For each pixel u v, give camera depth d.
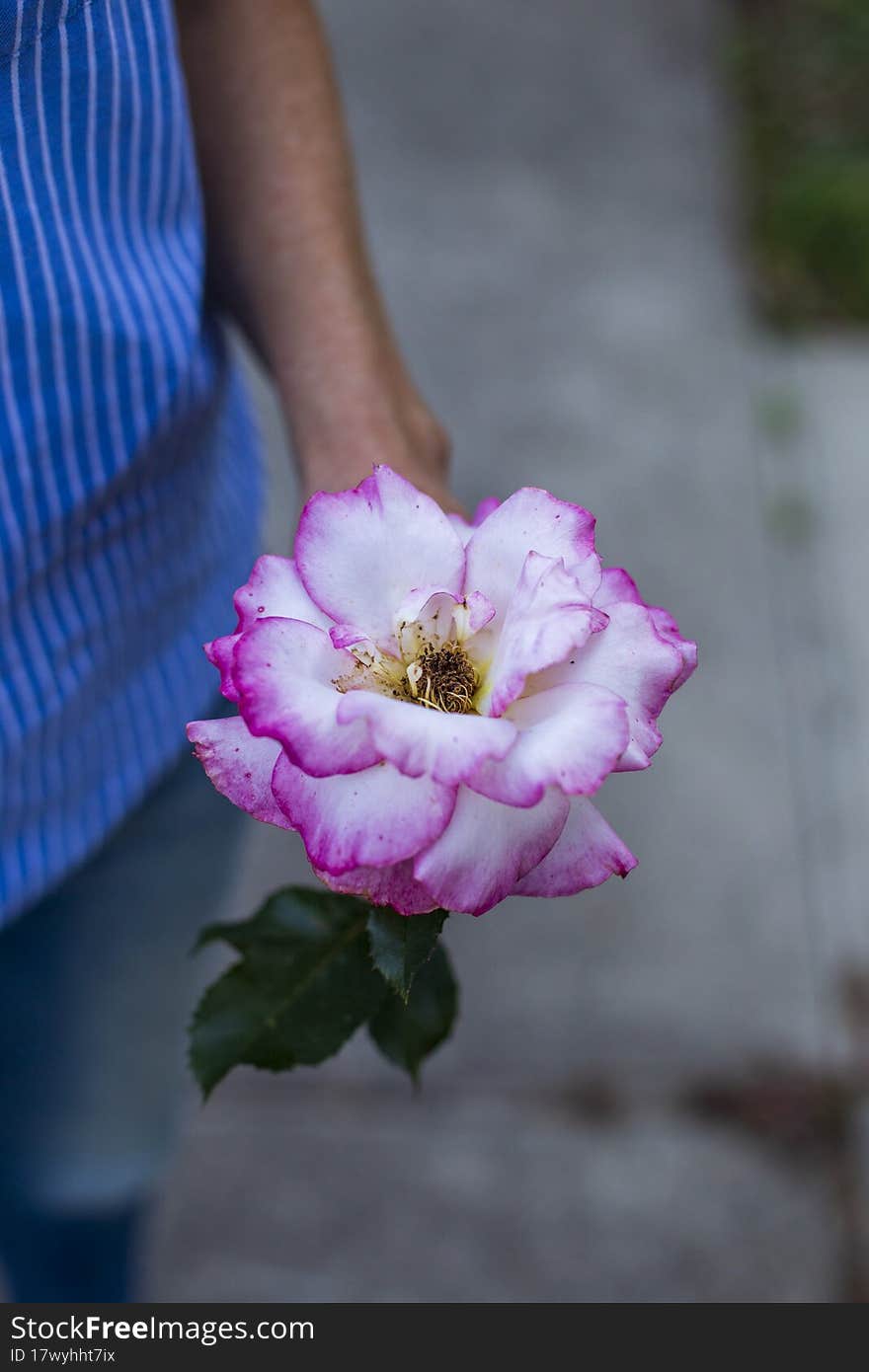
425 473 0.72
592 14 2.68
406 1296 1.09
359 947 0.65
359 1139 1.19
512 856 0.58
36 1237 0.91
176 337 0.69
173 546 0.73
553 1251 1.12
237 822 0.85
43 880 0.74
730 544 1.70
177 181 0.70
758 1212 1.14
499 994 1.28
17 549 0.68
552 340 1.97
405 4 2.66
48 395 0.67
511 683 0.59
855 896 1.36
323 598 0.61
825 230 2.14
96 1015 0.83
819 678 1.56
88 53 0.65
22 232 0.65
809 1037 1.25
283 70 0.74
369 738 0.58
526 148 2.32
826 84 2.51
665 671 0.60
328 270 0.73
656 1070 1.23
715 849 1.39
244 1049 0.64
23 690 0.70
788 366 1.96
